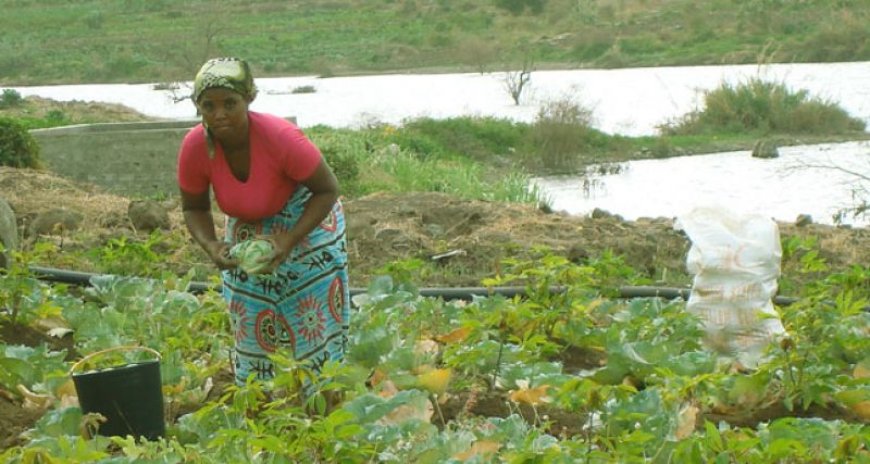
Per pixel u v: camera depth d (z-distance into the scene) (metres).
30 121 37.22
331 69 92.69
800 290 11.26
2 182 16.70
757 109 44.50
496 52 92.94
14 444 6.46
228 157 6.39
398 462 5.50
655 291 10.45
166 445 6.06
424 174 26.56
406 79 76.88
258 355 6.73
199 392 7.32
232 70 6.19
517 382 7.30
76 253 12.11
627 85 63.19
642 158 38.94
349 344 7.47
